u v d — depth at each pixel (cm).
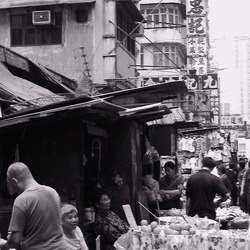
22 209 604
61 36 2452
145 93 1205
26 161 935
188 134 2275
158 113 1118
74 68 2430
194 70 3039
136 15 2712
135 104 1198
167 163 1365
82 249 767
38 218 607
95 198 1038
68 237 742
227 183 1655
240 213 1204
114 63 2417
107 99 1174
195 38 3042
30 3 2412
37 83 1802
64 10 2445
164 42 4169
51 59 2441
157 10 4216
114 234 964
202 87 2986
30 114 865
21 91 1402
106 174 1078
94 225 980
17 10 2452
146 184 1205
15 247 605
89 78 2206
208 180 1099
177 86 1188
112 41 2433
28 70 1708
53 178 926
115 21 2466
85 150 1073
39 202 611
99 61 2425
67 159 923
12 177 622
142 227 845
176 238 820
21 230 603
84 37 2438
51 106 880
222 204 1427
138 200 1069
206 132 2261
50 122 903
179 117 2431
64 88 1797
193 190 1108
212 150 2848
